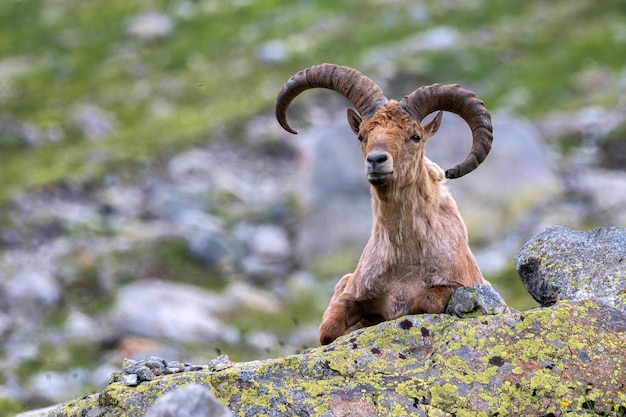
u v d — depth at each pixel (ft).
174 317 223.30
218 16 436.35
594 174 285.23
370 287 91.81
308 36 402.31
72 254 265.13
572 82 342.85
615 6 387.34
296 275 264.93
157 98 377.91
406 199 88.79
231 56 402.11
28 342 221.66
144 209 298.35
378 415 74.13
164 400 61.16
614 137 305.12
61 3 470.80
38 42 436.35
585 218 249.55
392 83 349.41
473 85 350.64
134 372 79.41
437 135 263.90
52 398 185.88
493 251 253.03
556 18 385.09
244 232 286.46
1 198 294.87
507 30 382.83
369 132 87.92
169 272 262.47
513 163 272.10
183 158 327.47
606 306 81.35
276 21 421.59
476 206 266.16
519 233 255.29
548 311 80.28
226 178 317.01
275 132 339.36
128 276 257.75
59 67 410.52
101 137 351.25
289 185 312.91
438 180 92.53
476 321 80.74
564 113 325.01
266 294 248.73
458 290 85.15
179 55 406.82
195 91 379.55
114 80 396.57
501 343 78.69
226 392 75.87
